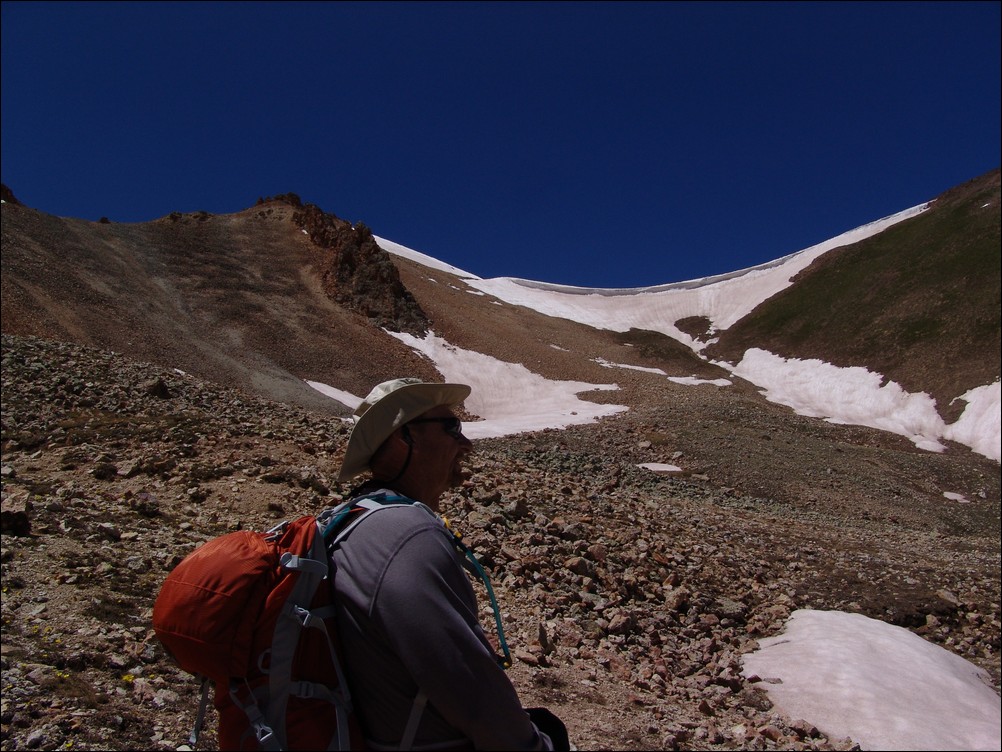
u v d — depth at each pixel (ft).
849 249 384.27
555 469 85.20
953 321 268.00
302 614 6.53
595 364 254.68
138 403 61.26
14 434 47.09
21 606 22.26
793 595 45.01
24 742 16.28
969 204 360.89
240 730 6.55
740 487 107.96
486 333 256.52
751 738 25.53
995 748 26.58
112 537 29.60
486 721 6.24
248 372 165.68
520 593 33.63
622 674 28.37
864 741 26.37
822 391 260.42
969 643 42.34
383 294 242.78
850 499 107.86
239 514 35.88
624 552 42.57
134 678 19.77
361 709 6.66
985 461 190.90
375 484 8.14
